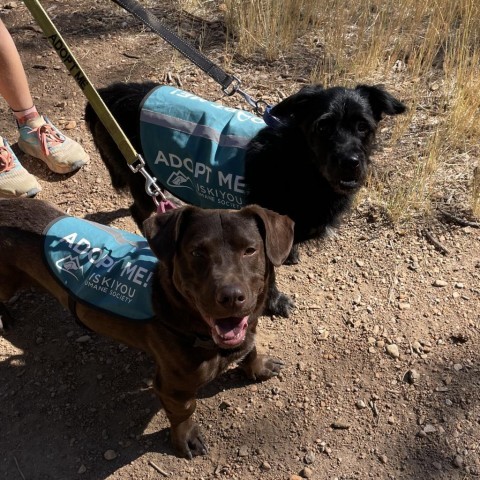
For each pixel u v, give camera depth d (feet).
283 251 2.46
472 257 3.69
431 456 2.83
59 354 3.40
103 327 2.87
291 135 3.35
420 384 3.10
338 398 3.10
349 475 2.80
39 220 3.01
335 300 3.57
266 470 2.86
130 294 2.67
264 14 5.35
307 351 3.32
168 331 2.56
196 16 5.80
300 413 3.06
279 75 5.15
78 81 2.94
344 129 3.26
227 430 3.03
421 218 3.92
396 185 4.14
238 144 3.34
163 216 2.43
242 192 3.34
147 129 3.47
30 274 3.05
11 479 2.89
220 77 3.73
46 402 3.19
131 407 3.14
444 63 4.89
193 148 3.36
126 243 2.91
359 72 5.00
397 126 4.43
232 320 2.37
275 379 3.21
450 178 4.16
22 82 4.17
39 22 2.87
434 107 4.71
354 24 5.66
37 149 4.37
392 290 3.57
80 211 4.21
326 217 3.47
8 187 4.14
